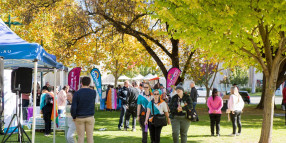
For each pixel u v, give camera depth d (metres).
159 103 7.57
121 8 16.50
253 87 58.09
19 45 6.40
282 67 20.52
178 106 7.30
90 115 6.78
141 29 19.77
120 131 11.50
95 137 10.06
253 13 7.23
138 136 10.29
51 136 10.34
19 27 20.59
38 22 20.59
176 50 20.08
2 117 10.28
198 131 11.62
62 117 11.29
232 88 10.41
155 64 25.23
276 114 19.58
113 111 20.66
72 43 19.58
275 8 7.00
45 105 10.54
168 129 12.10
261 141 8.40
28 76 7.76
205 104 28.59
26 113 12.69
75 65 25.98
